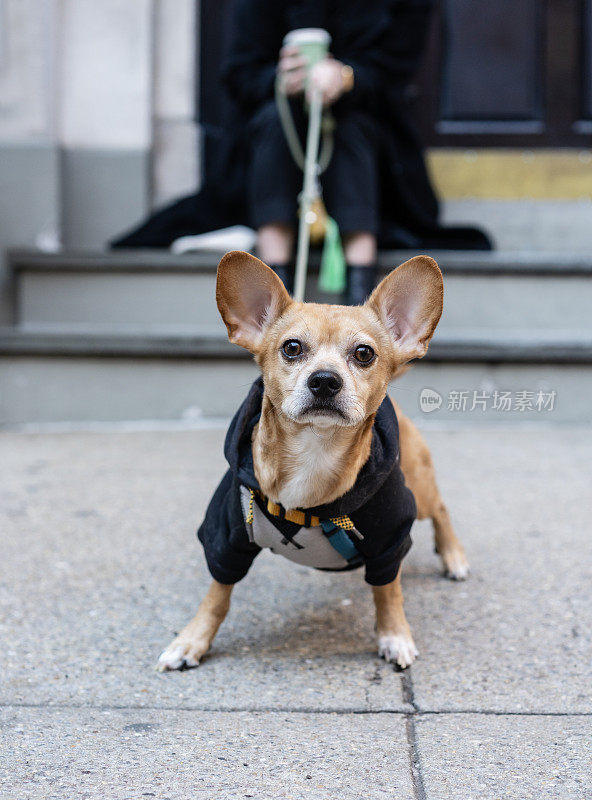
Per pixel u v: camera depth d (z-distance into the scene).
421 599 2.34
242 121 4.34
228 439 1.97
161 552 2.62
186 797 1.46
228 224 4.47
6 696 1.80
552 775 1.53
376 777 1.53
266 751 1.61
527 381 4.10
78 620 2.17
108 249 4.42
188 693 1.84
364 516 1.87
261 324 1.97
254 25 4.20
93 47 4.68
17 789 1.47
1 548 2.62
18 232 4.54
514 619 2.21
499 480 3.31
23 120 4.52
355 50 4.14
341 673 1.94
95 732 1.67
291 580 2.46
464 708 1.78
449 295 4.24
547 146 5.02
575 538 2.74
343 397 1.76
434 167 5.02
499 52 4.99
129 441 3.86
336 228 3.88
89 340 4.04
